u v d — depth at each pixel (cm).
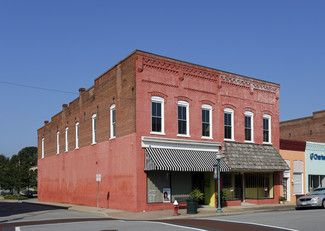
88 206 3075
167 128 2525
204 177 2722
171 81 2586
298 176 3366
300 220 1706
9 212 2605
